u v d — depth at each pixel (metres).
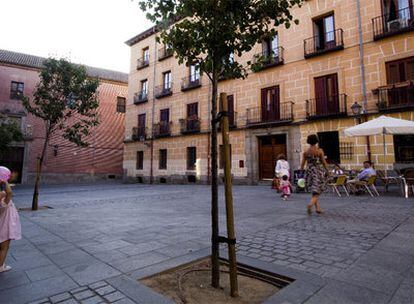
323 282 2.61
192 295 2.46
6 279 2.93
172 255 3.59
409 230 4.56
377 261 3.16
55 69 9.55
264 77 17.31
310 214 6.38
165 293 2.51
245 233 4.71
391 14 13.31
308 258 3.33
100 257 3.61
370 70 13.47
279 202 8.75
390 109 12.49
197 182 20.45
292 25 16.33
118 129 31.55
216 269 2.62
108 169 30.48
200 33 3.02
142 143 25.16
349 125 13.80
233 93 18.73
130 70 27.50
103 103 30.56
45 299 2.44
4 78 25.64
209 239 4.41
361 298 2.29
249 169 17.45
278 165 10.52
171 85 23.28
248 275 2.93
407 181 9.27
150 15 3.23
